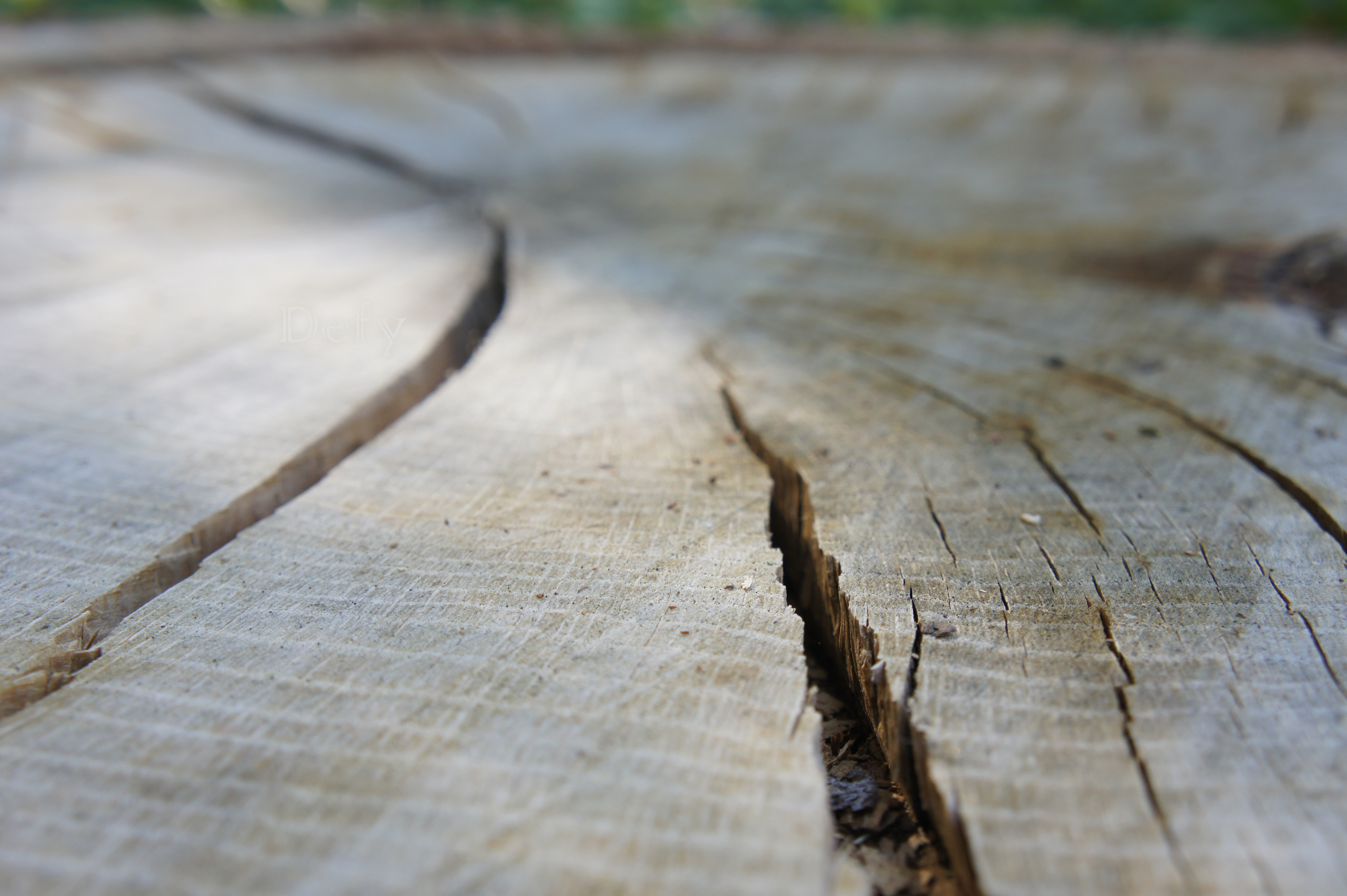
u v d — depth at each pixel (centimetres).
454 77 106
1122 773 25
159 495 33
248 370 41
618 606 29
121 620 30
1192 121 79
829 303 48
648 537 32
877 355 42
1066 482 34
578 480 34
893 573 30
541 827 24
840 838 27
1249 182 62
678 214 64
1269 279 47
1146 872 23
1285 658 28
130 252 56
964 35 117
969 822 24
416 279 51
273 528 32
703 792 25
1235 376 40
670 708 26
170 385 40
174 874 23
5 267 52
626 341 44
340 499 33
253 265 53
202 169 77
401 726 26
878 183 69
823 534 32
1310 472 34
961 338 44
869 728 30
